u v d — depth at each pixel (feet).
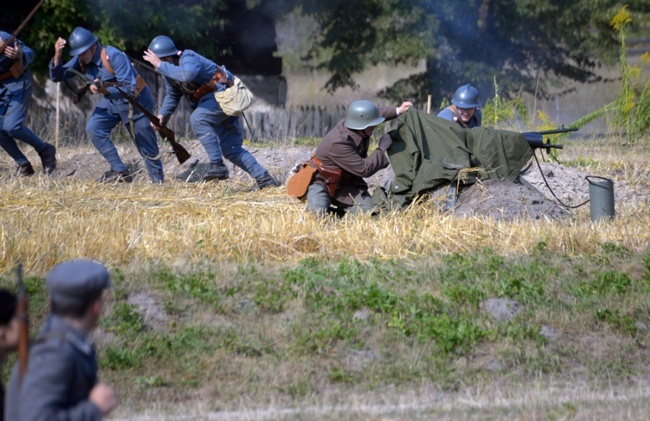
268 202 94.94
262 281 65.16
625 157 137.18
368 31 224.33
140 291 62.75
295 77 358.02
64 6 192.13
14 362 52.54
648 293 65.36
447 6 220.84
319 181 84.58
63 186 103.40
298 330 58.03
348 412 46.44
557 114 268.62
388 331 58.54
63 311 29.09
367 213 83.71
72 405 28.02
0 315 30.66
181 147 107.96
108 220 82.38
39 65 197.57
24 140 114.32
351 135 82.99
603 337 59.41
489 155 87.66
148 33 203.21
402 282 66.54
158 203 95.14
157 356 54.54
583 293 65.05
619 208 95.76
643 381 53.78
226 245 74.74
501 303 62.95
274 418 45.62
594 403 47.91
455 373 53.78
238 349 55.72
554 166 115.55
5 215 86.33
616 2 219.20
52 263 69.56
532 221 82.38
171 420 45.50
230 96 101.19
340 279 66.18
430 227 78.95
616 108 168.96
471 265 70.13
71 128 174.19
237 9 234.99
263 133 181.27
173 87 104.78
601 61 235.40
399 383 52.54
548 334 59.47
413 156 86.79
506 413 46.06
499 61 230.48
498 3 222.89
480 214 84.99
